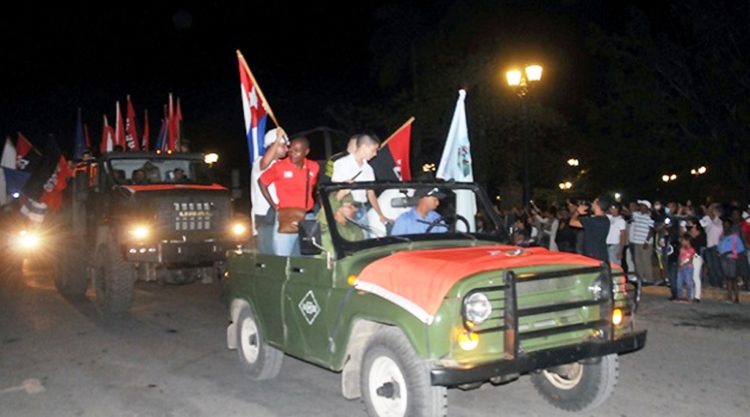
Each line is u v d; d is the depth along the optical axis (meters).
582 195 27.03
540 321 5.81
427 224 7.11
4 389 8.03
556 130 25.86
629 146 27.27
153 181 13.05
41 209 15.14
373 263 6.04
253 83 11.09
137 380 8.24
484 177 23.22
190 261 12.26
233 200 13.19
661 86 27.55
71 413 7.16
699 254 13.12
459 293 5.39
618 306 6.11
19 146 17.92
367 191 7.17
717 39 25.70
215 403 7.33
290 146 7.77
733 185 25.16
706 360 8.45
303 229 6.43
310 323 6.62
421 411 5.49
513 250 6.28
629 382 7.60
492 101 22.88
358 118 25.75
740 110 24.38
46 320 11.95
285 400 7.38
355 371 6.20
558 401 6.77
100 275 12.39
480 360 5.43
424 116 23.61
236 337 8.24
